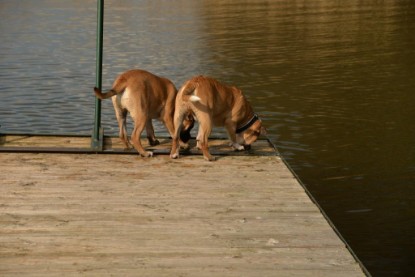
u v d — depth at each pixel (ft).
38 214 30.27
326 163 54.29
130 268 24.93
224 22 158.51
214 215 30.45
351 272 24.71
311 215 30.58
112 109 72.95
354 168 52.80
